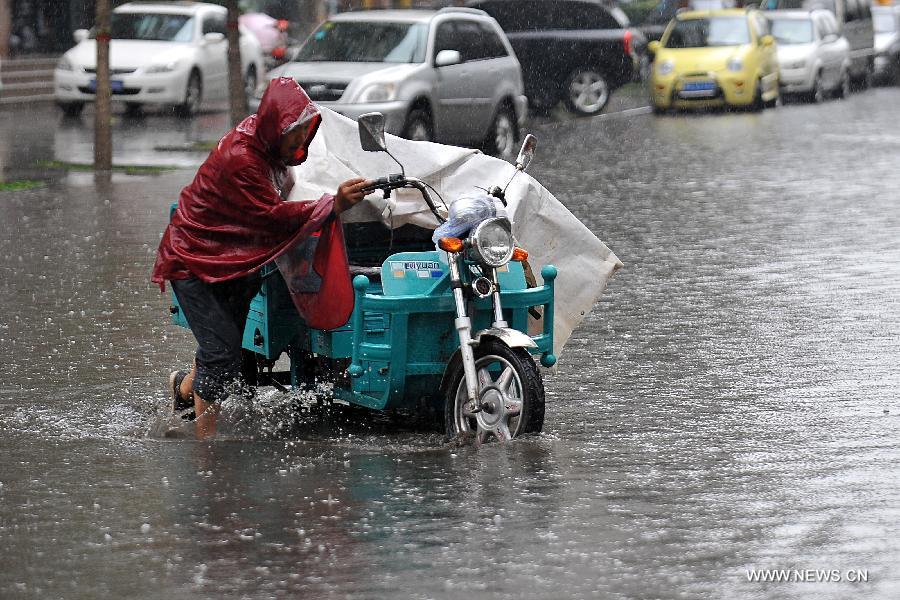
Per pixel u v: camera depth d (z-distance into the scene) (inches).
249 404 713.0
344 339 657.0
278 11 3764.8
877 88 3587.6
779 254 1171.3
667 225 1334.9
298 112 619.8
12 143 2052.2
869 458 605.9
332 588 460.8
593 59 2632.9
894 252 1173.7
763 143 2107.5
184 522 530.0
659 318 928.9
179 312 754.2
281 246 630.5
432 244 713.6
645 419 681.6
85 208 1435.8
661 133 2297.0
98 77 1736.0
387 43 1860.2
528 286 689.0
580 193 1566.2
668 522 522.9
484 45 1982.0
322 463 612.1
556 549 494.6
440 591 456.4
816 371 776.9
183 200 646.5
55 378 780.0
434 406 673.6
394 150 682.8
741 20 2763.3
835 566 475.8
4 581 471.8
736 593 452.4
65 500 558.9
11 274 1083.9
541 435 642.2
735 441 637.9
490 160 699.4
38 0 3189.0
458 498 554.9
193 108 2524.6
